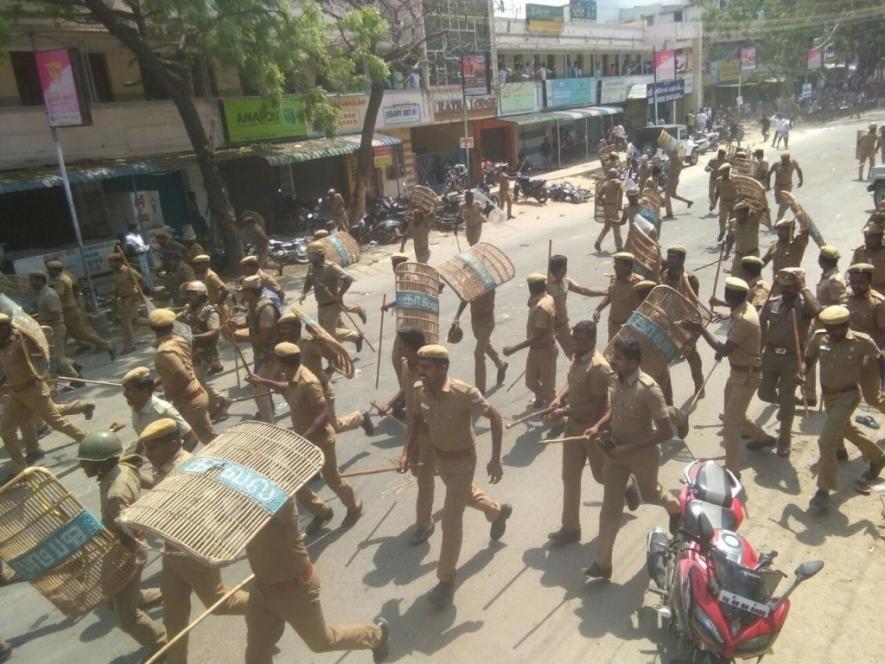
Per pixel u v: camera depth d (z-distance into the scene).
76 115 12.88
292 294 15.02
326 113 18.33
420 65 26.92
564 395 5.52
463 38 28.86
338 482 5.94
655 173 21.69
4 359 7.00
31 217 17.81
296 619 3.82
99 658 4.76
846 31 54.94
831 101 56.22
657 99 40.25
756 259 7.34
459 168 27.64
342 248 11.59
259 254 16.34
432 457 5.56
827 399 5.58
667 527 5.68
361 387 9.37
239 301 13.15
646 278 8.66
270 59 15.90
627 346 4.69
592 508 6.11
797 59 56.41
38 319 10.06
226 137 20.34
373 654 4.36
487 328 8.30
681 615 4.05
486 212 21.67
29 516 3.82
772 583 3.78
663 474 6.51
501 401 8.52
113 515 4.11
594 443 5.31
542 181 25.47
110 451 4.29
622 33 43.16
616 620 4.69
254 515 3.33
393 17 23.23
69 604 3.96
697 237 17.19
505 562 5.40
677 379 8.80
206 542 3.16
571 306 12.24
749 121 54.81
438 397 4.75
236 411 8.76
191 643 4.82
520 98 33.12
